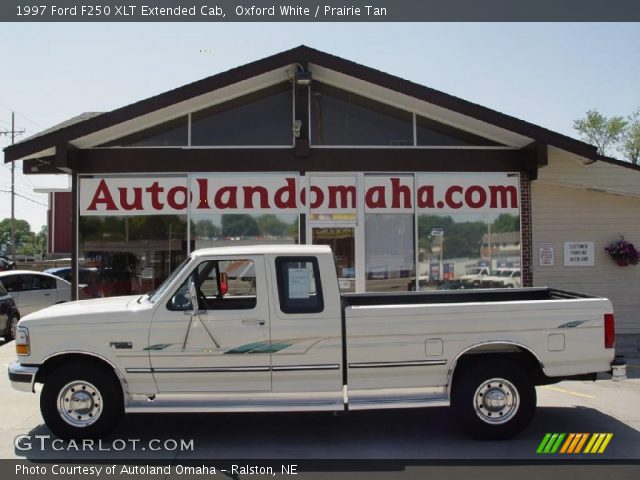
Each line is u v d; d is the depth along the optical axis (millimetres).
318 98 11984
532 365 6246
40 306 15055
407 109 12016
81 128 10773
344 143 11930
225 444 5988
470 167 11984
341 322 5926
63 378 5875
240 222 11680
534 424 6594
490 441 6000
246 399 5930
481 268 11930
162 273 11562
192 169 11664
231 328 5879
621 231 12875
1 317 11992
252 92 11891
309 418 6906
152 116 11445
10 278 14531
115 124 10812
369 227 11828
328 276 5996
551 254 12758
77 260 11484
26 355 5895
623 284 12836
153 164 11625
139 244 11570
